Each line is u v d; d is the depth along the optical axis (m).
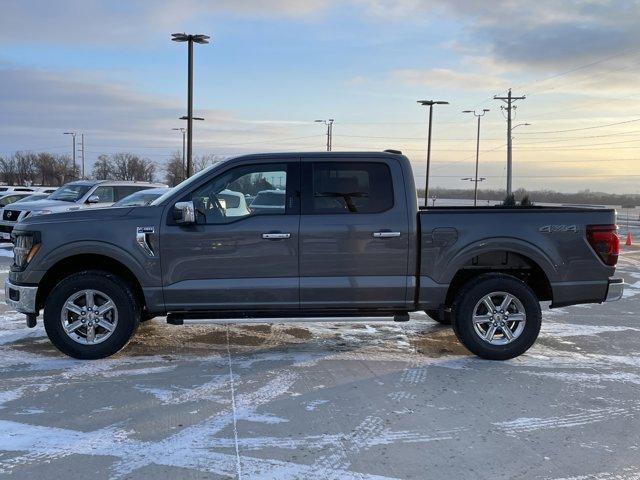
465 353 6.05
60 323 5.51
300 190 5.57
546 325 7.50
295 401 4.59
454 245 5.59
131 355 5.82
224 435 3.94
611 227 5.78
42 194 17.95
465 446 3.81
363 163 5.61
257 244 5.47
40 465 3.48
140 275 5.45
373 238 5.52
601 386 5.04
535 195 93.00
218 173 5.57
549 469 3.50
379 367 5.52
